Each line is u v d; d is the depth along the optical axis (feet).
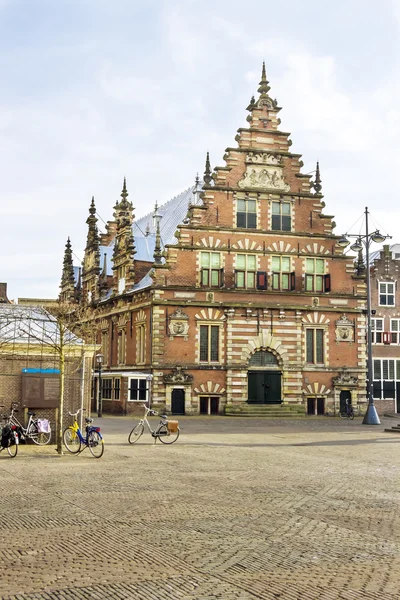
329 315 189.67
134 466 72.59
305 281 189.06
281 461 78.89
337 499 53.93
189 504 50.93
